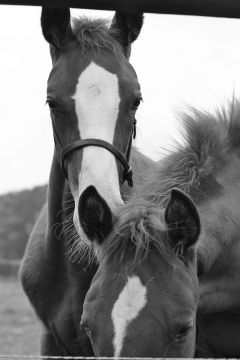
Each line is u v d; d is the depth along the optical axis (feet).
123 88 18.04
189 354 13.35
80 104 17.72
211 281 16.05
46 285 20.03
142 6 17.47
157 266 13.26
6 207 121.49
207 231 15.34
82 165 17.25
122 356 12.36
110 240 13.57
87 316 12.98
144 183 16.69
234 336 17.12
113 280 13.15
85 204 13.65
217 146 16.65
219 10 17.28
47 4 17.48
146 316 12.67
